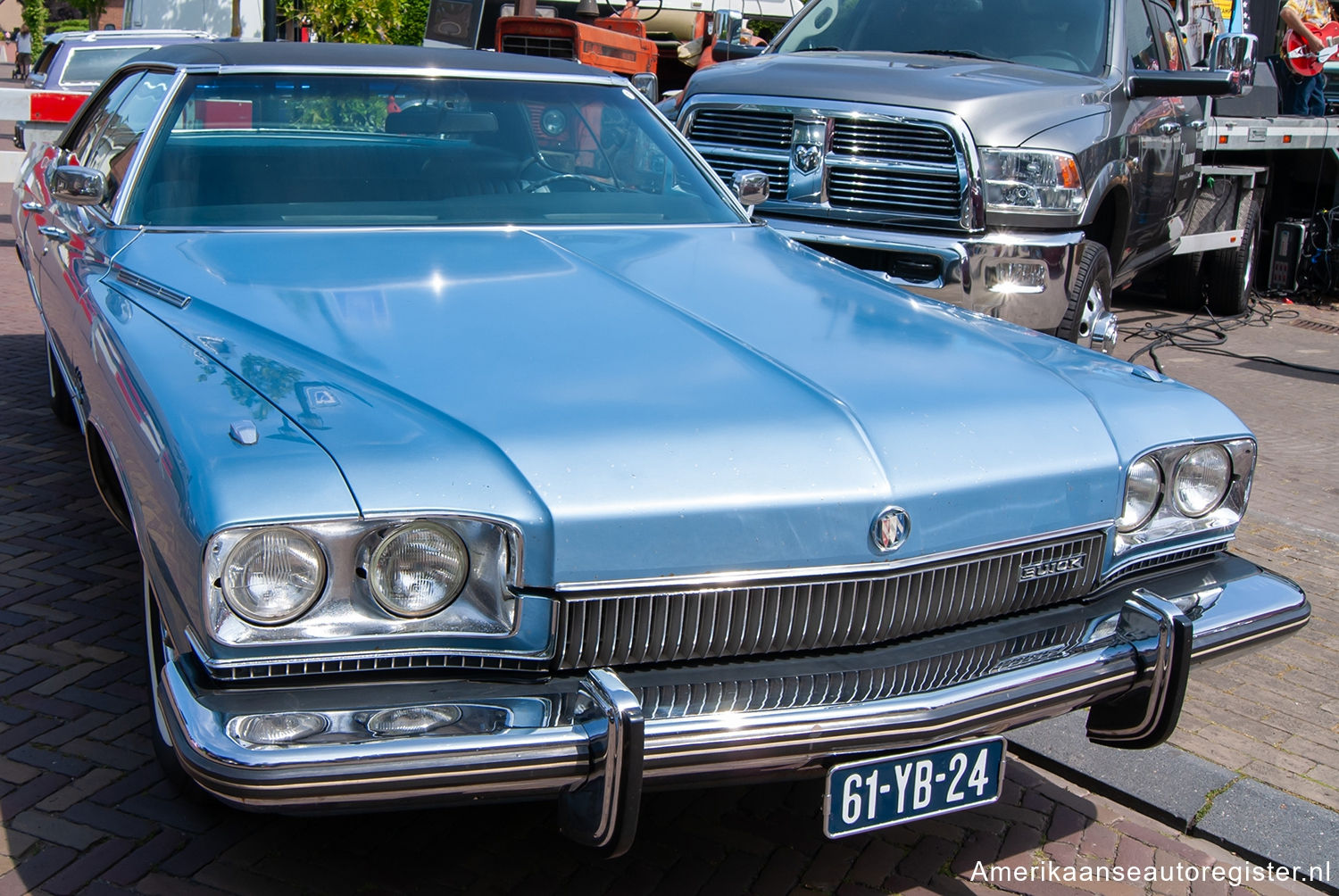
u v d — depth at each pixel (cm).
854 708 207
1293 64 1137
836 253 576
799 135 583
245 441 200
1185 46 790
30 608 360
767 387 232
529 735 192
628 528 203
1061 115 574
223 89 342
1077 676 227
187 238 306
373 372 226
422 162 344
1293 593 261
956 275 547
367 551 193
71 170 324
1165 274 1039
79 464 486
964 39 669
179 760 189
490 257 300
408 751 186
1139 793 304
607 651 207
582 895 255
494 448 204
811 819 289
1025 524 233
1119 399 258
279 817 271
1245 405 726
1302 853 282
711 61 1059
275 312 255
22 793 270
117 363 250
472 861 263
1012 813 298
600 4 1177
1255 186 1002
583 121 373
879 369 249
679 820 286
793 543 212
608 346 246
